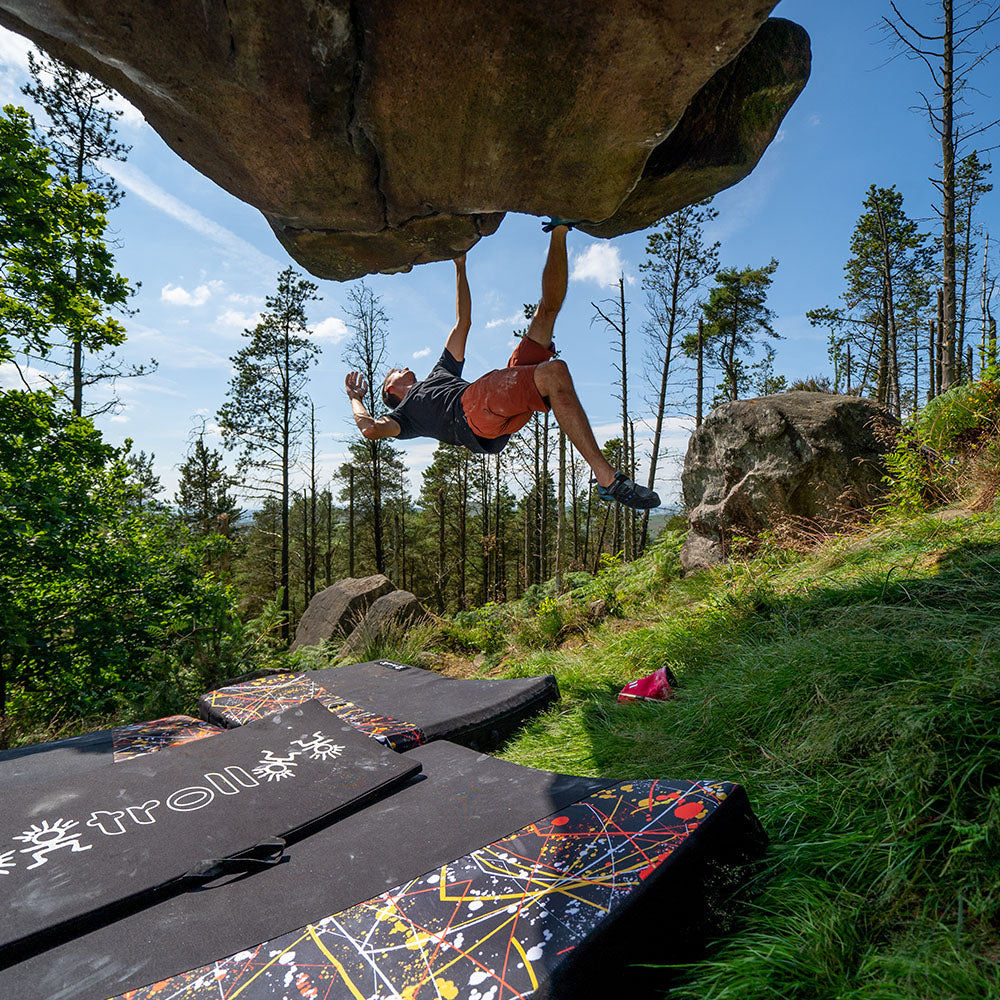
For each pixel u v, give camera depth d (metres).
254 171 2.40
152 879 1.58
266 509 29.61
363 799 2.03
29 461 5.32
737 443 6.58
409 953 1.26
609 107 1.97
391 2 1.73
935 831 1.45
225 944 1.35
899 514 4.87
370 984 1.19
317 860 1.67
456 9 1.72
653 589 6.86
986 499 4.25
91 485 5.82
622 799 1.73
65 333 6.14
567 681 4.17
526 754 3.07
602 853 1.49
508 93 1.96
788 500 5.92
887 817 1.51
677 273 19.62
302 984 1.21
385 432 3.43
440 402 3.26
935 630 2.28
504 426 3.10
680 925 1.36
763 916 1.40
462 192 2.50
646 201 2.77
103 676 5.55
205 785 2.09
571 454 21.42
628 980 1.24
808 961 1.20
